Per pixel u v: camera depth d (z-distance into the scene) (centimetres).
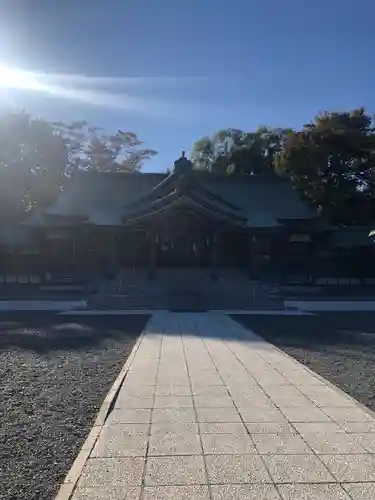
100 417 689
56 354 1220
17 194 4797
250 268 3156
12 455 564
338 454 544
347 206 4369
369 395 807
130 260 3203
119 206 3506
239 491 460
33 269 3159
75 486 474
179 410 718
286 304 2455
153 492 460
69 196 3591
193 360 1100
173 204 2827
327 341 1386
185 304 2375
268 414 695
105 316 2055
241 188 3722
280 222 3247
